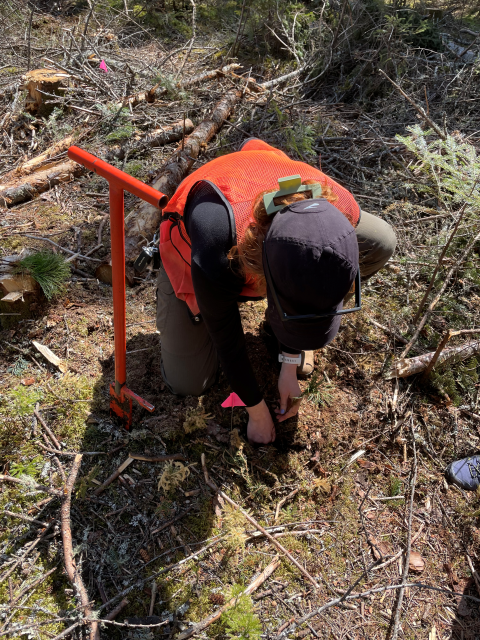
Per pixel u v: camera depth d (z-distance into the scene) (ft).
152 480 6.19
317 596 5.55
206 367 6.72
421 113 8.73
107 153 11.44
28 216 9.82
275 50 17.75
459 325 8.25
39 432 6.49
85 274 8.69
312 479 6.48
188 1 20.85
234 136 12.69
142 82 14.56
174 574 5.51
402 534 6.13
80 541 5.66
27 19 19.90
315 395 7.16
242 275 4.60
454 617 5.49
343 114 14.03
